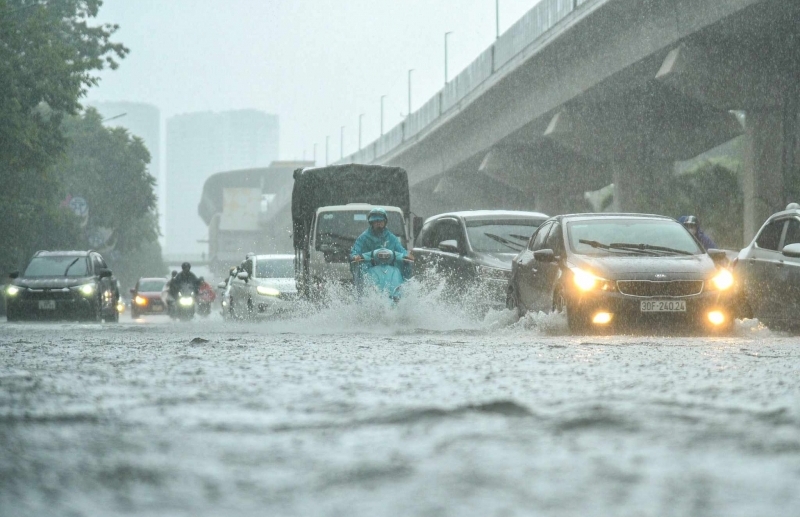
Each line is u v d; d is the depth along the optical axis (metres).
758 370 12.16
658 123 92.44
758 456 5.47
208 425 6.88
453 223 42.19
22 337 24.97
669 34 67.94
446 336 24.75
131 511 4.21
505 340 21.52
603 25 75.44
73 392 9.12
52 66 76.81
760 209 71.44
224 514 4.16
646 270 27.56
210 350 16.69
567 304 27.69
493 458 5.46
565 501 4.33
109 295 60.31
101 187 141.62
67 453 5.70
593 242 29.59
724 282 27.81
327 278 43.06
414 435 6.28
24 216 97.00
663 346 19.00
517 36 95.50
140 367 12.43
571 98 87.44
